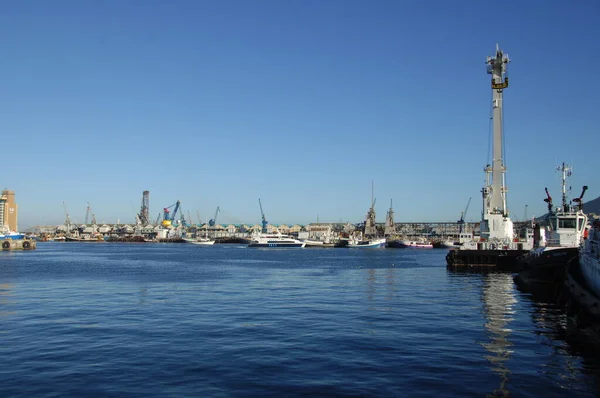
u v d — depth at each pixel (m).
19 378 26.09
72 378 26.06
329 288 68.94
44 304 52.69
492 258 97.81
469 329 38.44
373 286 71.38
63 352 31.44
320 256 193.88
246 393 23.64
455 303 52.84
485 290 65.12
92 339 35.19
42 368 27.91
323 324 40.69
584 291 36.38
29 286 71.75
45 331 38.00
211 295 60.78
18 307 50.47
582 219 77.12
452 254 101.75
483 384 24.81
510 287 68.81
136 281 80.25
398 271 103.38
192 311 47.81
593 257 38.88
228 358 29.88
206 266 124.75
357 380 25.48
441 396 23.17
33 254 199.38
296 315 45.28
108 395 23.47
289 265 129.38
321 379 25.70
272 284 75.19
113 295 60.69
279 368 27.72
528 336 35.84
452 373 26.62
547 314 45.53
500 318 43.38
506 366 27.95
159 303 53.53
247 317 44.25
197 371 27.20
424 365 28.17
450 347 32.47
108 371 27.27
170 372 27.05
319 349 32.00
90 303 53.44
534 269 65.50
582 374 26.41
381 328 38.91
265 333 37.12
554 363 28.55
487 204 107.12
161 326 40.00
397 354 30.67
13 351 31.72
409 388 24.25
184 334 36.84
